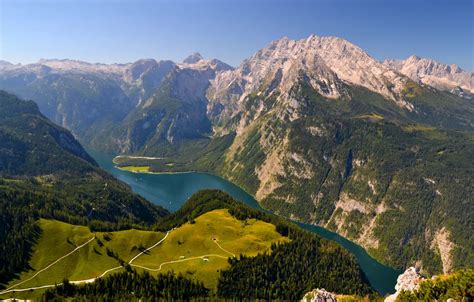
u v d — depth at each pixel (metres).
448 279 111.75
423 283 115.25
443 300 104.69
